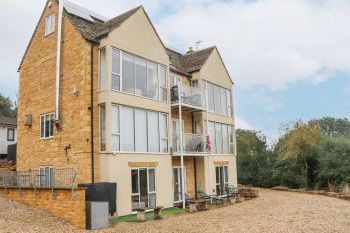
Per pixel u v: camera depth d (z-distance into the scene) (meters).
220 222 14.01
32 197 15.41
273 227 12.62
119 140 17.72
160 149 20.12
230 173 26.91
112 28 18.17
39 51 20.88
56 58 19.17
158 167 19.64
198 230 12.40
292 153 31.55
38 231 11.76
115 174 17.14
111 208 16.08
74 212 13.37
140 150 18.86
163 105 20.67
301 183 31.12
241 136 39.44
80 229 12.96
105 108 17.58
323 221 13.84
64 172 17.48
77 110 17.62
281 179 32.91
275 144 36.59
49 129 19.42
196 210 18.31
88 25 19.41
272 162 35.12
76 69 18.03
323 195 25.86
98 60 18.20
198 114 24.64
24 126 21.16
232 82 28.72
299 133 31.61
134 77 19.17
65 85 18.52
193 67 25.20
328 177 29.00
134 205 17.81
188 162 23.39
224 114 27.31
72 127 17.80
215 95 26.45
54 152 18.69
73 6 20.61
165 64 21.31
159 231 12.45
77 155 17.30
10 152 27.59
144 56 19.84
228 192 23.98
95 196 15.57
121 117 18.05
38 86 20.58
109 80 17.56
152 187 19.16
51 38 20.14
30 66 21.39
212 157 24.89
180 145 20.58
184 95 22.28
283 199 22.81
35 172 19.31
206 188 23.52
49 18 20.59
